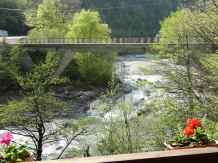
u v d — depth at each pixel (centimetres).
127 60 3419
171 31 1058
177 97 929
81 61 2653
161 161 152
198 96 905
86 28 2966
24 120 969
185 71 969
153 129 788
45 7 3978
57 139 991
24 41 2977
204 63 923
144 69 1042
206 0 964
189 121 261
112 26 6112
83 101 2114
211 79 824
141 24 6269
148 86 1023
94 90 2448
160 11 6344
